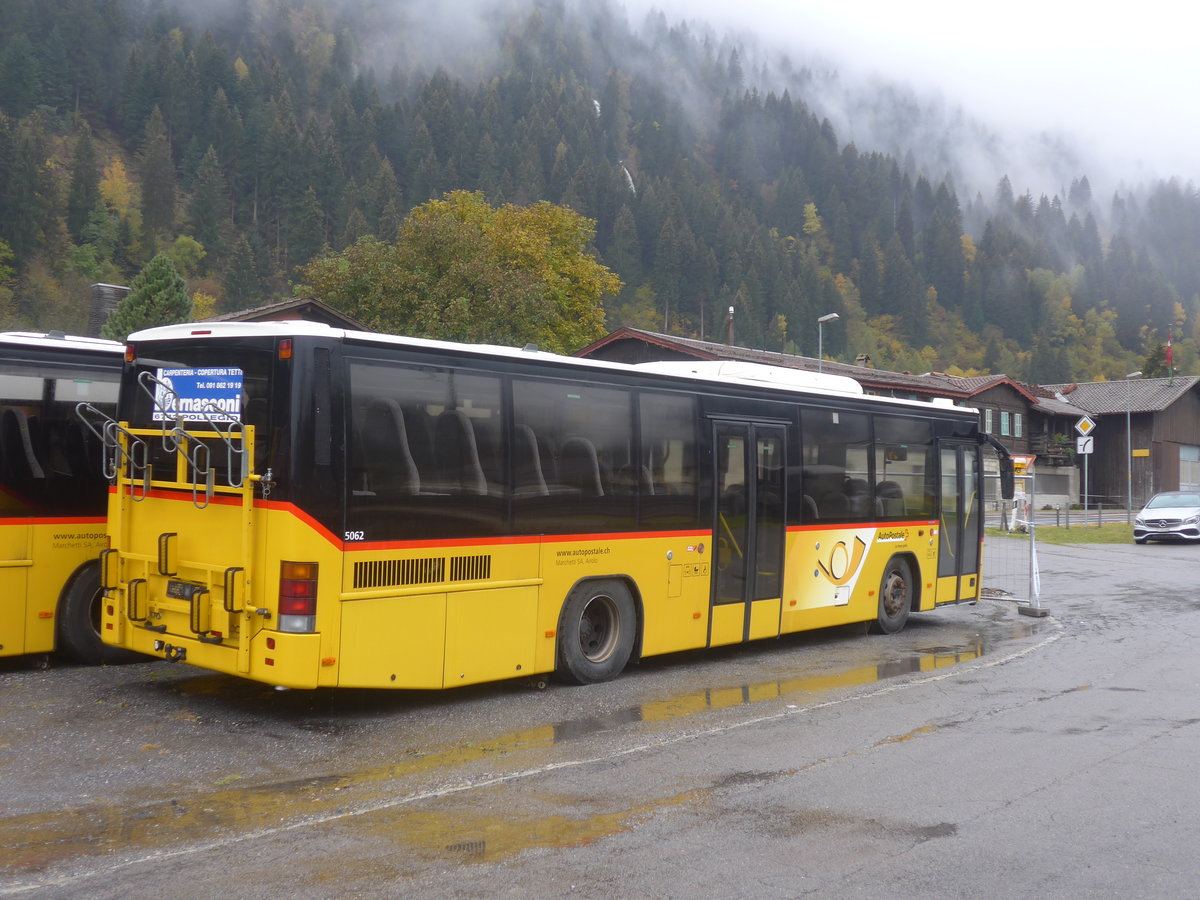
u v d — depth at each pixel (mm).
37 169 125438
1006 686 10234
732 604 11289
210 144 172500
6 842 5523
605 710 8891
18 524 9547
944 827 5926
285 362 7711
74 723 8047
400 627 8180
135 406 8773
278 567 7594
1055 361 182500
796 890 4977
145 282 47188
